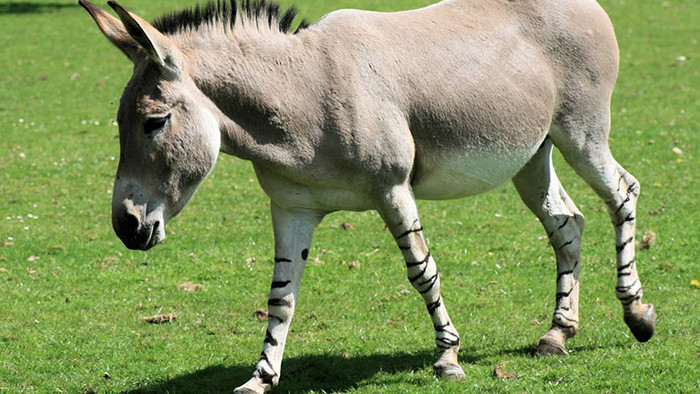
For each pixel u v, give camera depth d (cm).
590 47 1688
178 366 1828
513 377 1644
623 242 1783
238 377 1761
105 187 3475
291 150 1445
